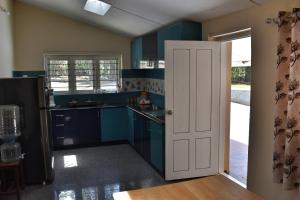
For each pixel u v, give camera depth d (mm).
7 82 3623
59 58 5938
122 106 5836
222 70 3887
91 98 6137
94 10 4699
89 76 6160
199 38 4152
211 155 3986
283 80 2582
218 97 3916
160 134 3992
